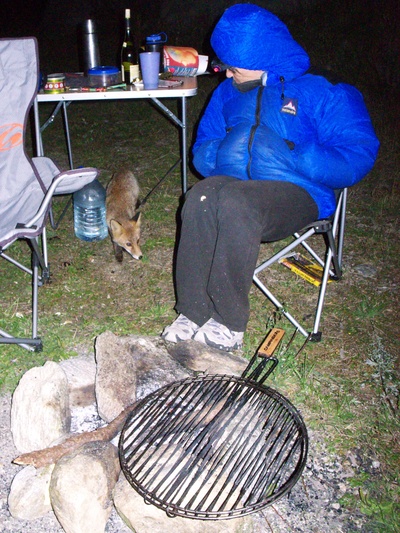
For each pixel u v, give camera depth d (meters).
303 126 2.62
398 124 6.07
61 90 3.28
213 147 2.86
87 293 3.26
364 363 2.69
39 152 3.38
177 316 3.04
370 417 2.36
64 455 1.91
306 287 3.33
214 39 2.61
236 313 2.50
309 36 9.27
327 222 2.68
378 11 8.88
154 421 2.13
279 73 2.62
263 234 2.52
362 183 4.86
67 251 3.74
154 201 4.51
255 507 1.75
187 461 1.93
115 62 9.47
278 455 2.01
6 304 3.14
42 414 2.09
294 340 2.82
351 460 2.16
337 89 2.65
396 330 2.94
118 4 11.51
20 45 2.51
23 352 2.71
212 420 2.11
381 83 7.32
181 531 1.75
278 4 10.24
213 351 2.59
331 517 1.94
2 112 2.59
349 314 3.07
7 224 2.65
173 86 3.48
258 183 2.53
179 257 2.57
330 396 2.47
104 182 4.88
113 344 2.44
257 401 2.25
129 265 3.58
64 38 11.22
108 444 1.95
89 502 1.77
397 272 3.50
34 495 1.89
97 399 2.23
